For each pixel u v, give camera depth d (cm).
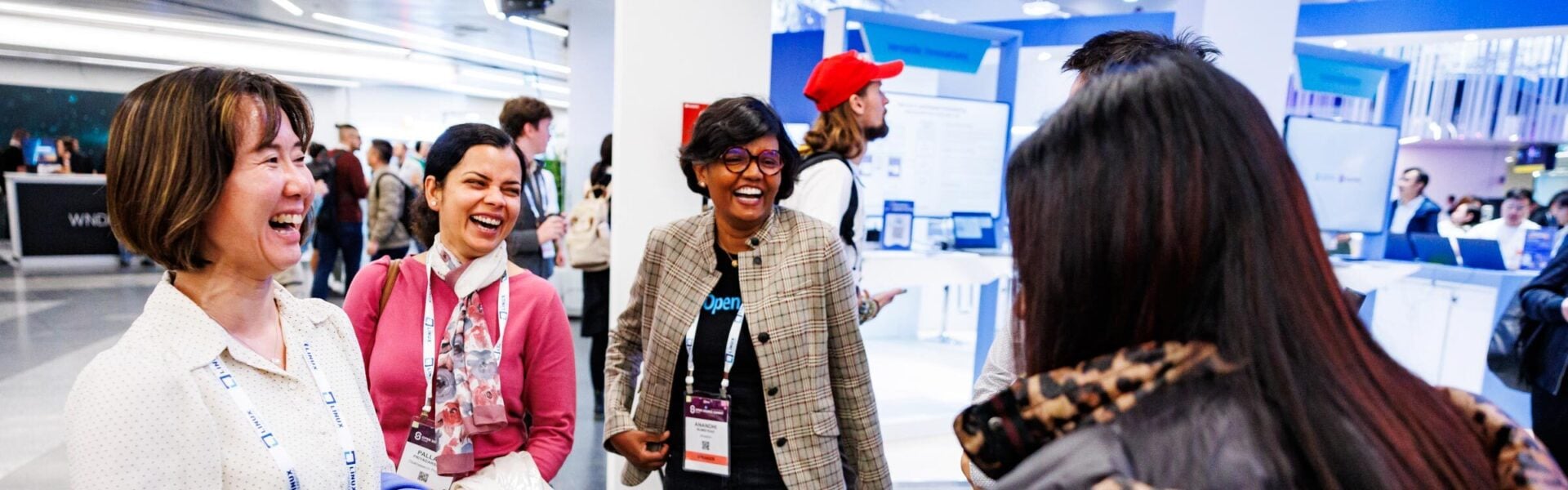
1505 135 560
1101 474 44
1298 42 376
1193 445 44
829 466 140
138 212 73
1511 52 551
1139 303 50
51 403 357
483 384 136
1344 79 390
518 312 145
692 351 146
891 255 323
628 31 221
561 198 704
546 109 317
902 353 511
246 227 76
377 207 483
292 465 78
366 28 819
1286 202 50
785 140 146
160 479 69
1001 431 51
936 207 365
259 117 76
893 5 591
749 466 145
